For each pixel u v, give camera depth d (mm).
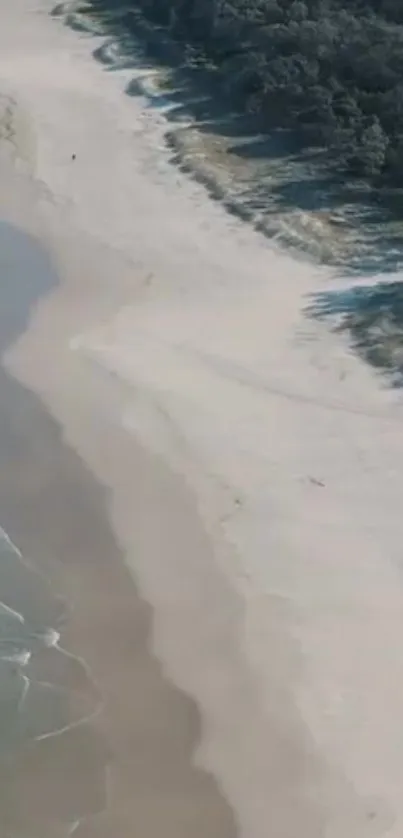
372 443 29359
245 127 44812
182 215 40219
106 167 43375
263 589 25375
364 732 22219
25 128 46031
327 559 26000
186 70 49219
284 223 39125
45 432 30250
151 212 40500
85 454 29547
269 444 29438
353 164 41312
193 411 30641
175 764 21922
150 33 52406
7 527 27422
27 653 24234
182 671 23750
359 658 23672
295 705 22844
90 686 23531
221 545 26594
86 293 36156
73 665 23984
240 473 28609
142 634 24594
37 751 22281
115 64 50969
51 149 44688
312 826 20688
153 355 32969
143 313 35062
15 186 42438
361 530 26766
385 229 38500
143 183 42250
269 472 28578
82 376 32156
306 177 41375
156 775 21750
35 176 43000
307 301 35156
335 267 36938
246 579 25656
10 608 25297
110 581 25891
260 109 44906
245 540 26672
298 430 29891
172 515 27547
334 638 24109
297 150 42875
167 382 31781
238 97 46188
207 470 28766
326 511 27344
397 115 42344
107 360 32781
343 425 30000
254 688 23250
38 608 25297
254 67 46312
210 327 34125
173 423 30281
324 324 33906
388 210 39312
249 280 36500
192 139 44344
